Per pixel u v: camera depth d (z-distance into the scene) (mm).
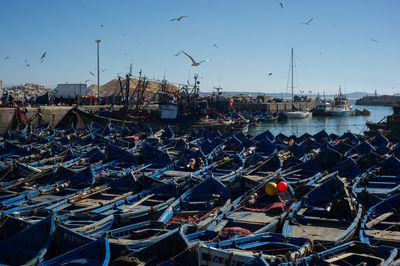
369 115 115500
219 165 27312
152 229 14727
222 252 11883
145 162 29391
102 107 60594
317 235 15031
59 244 13938
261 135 40938
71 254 12430
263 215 17328
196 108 54156
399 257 12914
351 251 13609
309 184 21766
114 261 12281
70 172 23781
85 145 38156
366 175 23438
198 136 44000
